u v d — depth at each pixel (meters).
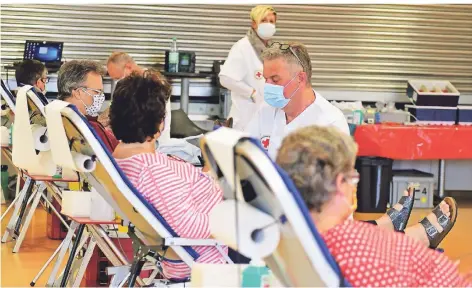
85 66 5.44
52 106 3.77
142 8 10.16
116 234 4.77
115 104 3.85
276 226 2.49
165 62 9.82
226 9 10.35
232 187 2.46
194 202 3.80
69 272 5.04
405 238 2.75
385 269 2.63
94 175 3.79
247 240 2.47
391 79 10.90
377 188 9.41
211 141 2.46
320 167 2.63
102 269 5.60
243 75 8.28
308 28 10.63
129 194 3.56
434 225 4.84
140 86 3.85
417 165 10.50
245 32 10.43
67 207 4.55
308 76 4.79
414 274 2.68
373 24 10.76
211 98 10.20
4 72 9.82
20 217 7.07
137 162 3.74
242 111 8.31
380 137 9.34
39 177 5.57
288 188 2.36
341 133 2.73
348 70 10.78
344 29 10.71
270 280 2.93
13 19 9.84
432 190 9.88
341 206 2.70
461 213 9.51
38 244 7.14
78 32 10.04
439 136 9.39
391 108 10.29
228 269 3.10
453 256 6.80
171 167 3.79
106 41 10.12
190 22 10.30
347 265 2.65
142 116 3.81
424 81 10.38
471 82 11.08
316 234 2.43
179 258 3.80
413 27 10.86
